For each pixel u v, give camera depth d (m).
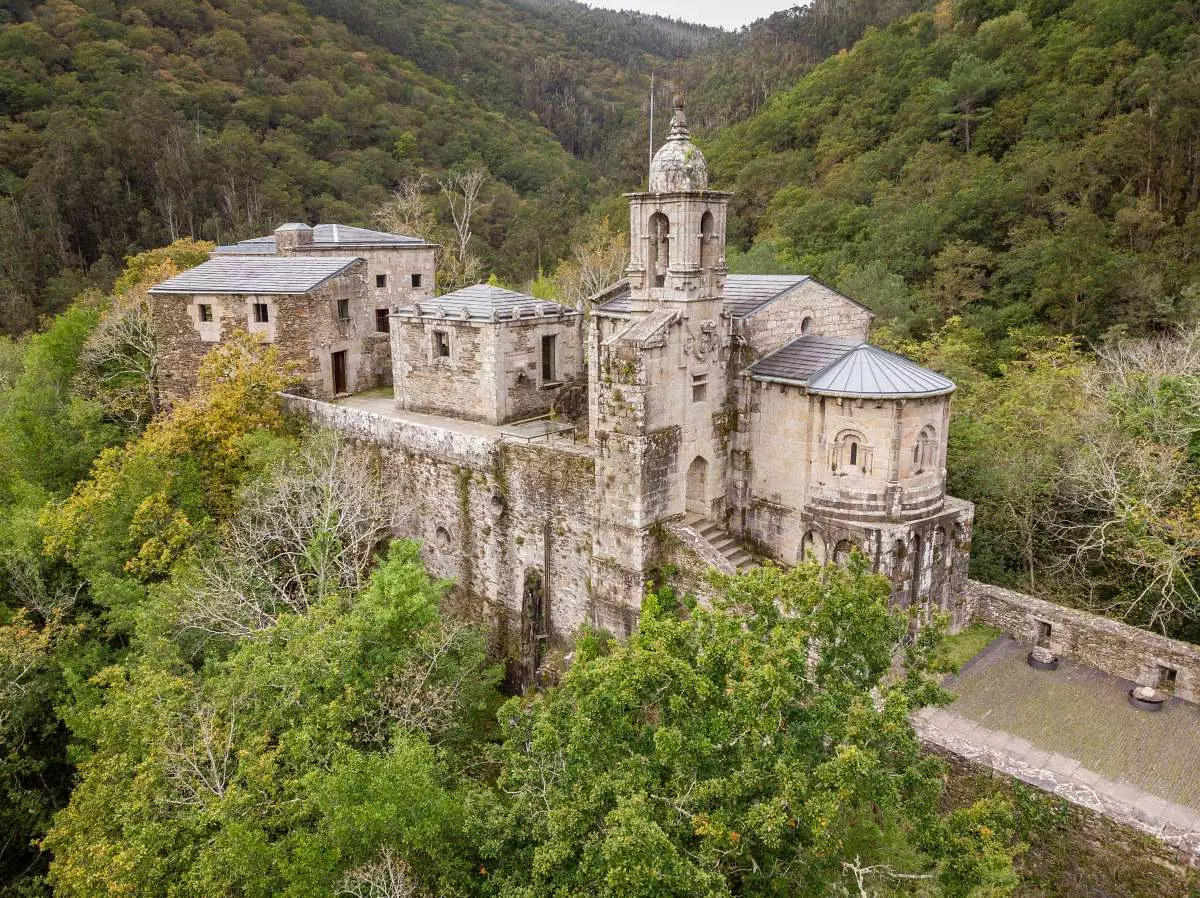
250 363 41.78
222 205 94.75
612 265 78.94
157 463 37.50
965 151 81.50
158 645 27.59
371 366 50.38
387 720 25.72
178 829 20.61
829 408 29.58
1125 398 38.44
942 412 30.03
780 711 16.34
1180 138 61.00
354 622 25.92
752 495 33.19
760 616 18.61
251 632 26.94
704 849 14.87
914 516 29.72
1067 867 21.44
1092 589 35.44
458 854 20.05
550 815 17.12
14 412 47.62
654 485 29.61
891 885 18.78
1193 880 19.47
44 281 80.44
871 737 15.51
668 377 29.61
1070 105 70.88
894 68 99.00
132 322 54.09
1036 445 38.22
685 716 16.70
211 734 22.17
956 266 65.50
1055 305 57.88
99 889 19.89
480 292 41.19
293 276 46.47
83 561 34.06
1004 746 25.09
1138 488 33.62
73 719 26.67
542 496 32.66
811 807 13.95
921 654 18.66
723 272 30.97
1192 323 49.78
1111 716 26.62
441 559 37.47
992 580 38.06
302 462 37.03
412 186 94.50
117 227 87.50
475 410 40.38
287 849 19.56
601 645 31.05
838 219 80.81
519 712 22.92
